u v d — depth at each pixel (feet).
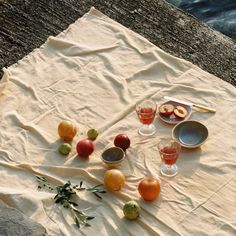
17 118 9.26
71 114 9.36
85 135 9.05
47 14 11.21
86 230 7.87
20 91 9.71
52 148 8.87
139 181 8.41
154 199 8.16
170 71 9.86
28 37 10.83
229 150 8.72
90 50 10.23
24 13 11.23
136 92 9.61
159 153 8.50
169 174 8.45
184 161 8.61
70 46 10.33
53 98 9.59
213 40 10.69
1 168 8.64
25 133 9.08
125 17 11.13
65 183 8.42
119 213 8.05
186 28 10.89
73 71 9.98
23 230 7.41
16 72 10.02
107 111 9.35
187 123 8.95
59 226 7.88
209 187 8.31
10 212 7.59
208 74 9.77
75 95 9.61
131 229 7.90
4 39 10.80
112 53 10.22
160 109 9.16
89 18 10.85
